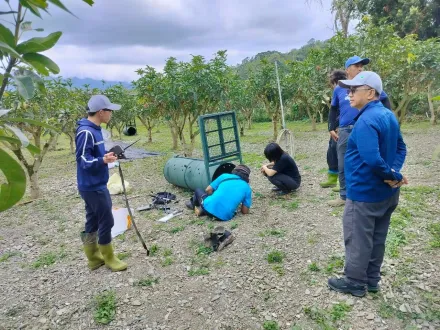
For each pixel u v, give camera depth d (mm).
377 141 2312
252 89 11172
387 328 2418
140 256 3703
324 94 9492
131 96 12789
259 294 2900
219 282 3104
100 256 3570
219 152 5316
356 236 2586
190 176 5574
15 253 4035
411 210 4227
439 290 2750
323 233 3816
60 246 4172
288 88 10555
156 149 11266
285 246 3629
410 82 8961
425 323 2434
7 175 760
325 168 6691
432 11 14703
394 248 3385
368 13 15711
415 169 5980
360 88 2406
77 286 3219
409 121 12117
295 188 5207
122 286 3154
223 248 3701
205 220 4527
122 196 5949
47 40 763
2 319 2799
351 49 9125
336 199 4695
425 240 3514
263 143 10828
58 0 651
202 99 8211
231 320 2627
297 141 10391
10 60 770
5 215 5371
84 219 5031
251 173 6762
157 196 5523
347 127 4102
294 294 2859
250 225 4223
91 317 2771
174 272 3334
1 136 782
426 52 8164
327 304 2695
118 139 14883
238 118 12844
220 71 8086
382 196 2463
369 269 2764
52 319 2779
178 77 7941
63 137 17031
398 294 2748
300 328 2480
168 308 2811
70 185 7078
